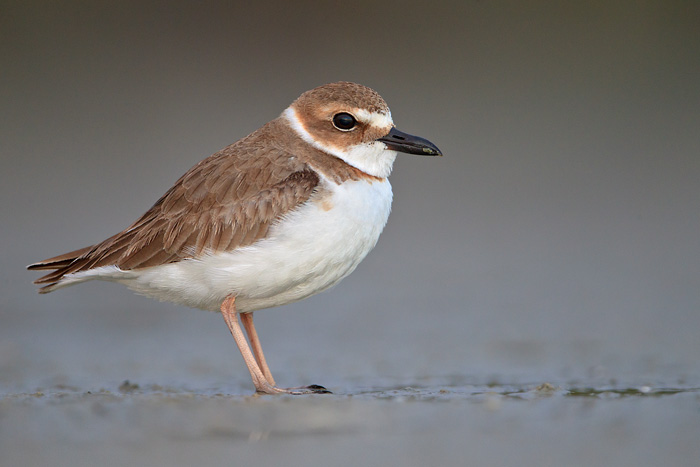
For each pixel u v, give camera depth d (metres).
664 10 27.44
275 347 12.41
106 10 25.67
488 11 27.27
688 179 22.70
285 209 9.28
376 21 26.47
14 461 6.85
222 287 9.38
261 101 24.45
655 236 19.39
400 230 19.92
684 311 14.09
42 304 15.09
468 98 25.64
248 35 25.78
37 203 20.70
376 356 11.67
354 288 16.09
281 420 7.99
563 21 27.36
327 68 25.47
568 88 26.17
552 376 10.20
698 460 6.80
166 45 25.59
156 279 9.51
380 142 9.84
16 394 9.26
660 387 9.38
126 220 19.91
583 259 17.89
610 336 12.53
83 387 9.89
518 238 19.38
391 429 7.75
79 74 25.05
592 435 7.49
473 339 12.53
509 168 23.23
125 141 23.27
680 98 26.05
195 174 9.71
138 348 12.44
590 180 22.72
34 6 25.41
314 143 9.77
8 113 24.02
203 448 7.20
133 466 6.73
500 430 7.69
